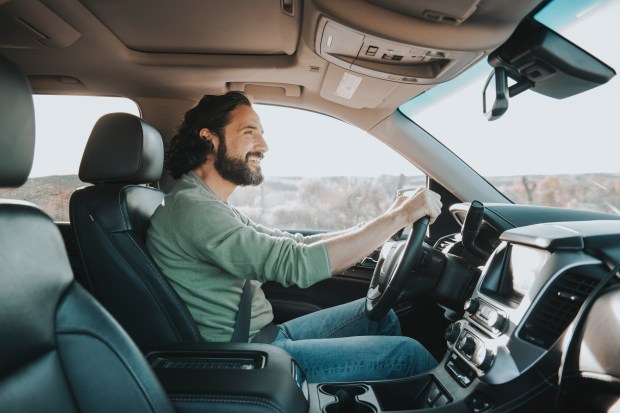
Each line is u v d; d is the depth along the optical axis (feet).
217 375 2.95
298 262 3.75
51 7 4.89
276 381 2.89
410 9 4.03
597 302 3.02
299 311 7.09
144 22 5.28
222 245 3.79
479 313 3.82
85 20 5.16
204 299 4.07
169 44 5.82
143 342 3.95
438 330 6.26
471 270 4.91
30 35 5.44
